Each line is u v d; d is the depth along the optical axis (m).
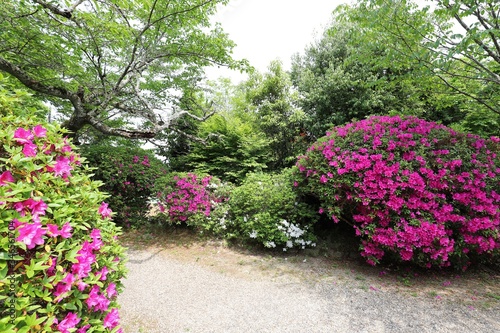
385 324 2.02
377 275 2.96
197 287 2.73
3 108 1.25
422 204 2.73
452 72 3.34
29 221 0.95
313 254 3.63
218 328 2.01
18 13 3.23
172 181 4.71
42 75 4.22
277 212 3.83
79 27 3.31
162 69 6.00
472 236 2.71
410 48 3.12
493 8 2.62
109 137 6.24
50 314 0.93
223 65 4.80
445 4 2.66
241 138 7.02
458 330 1.92
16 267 0.89
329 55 8.47
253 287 2.71
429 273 2.98
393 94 6.90
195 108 7.75
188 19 4.16
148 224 4.98
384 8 2.91
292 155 7.97
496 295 2.49
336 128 3.95
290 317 2.14
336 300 2.41
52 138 1.26
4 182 0.95
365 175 2.97
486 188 2.75
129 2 3.36
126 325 2.06
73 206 1.20
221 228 4.22
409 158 2.94
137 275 3.05
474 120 5.01
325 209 3.40
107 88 4.60
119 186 4.87
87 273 1.08
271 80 8.10
